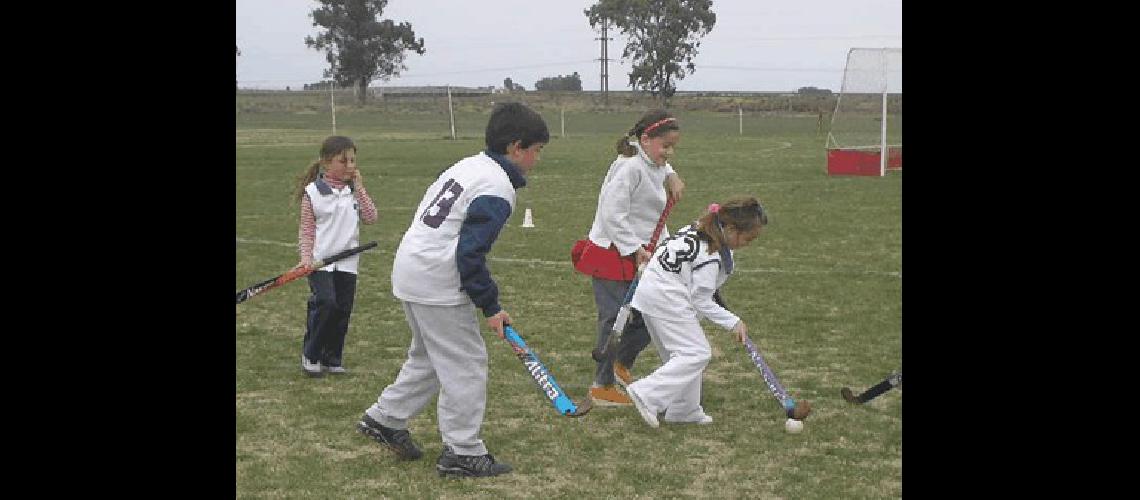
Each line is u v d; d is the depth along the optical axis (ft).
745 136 146.92
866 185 68.74
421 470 17.21
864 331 26.84
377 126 186.50
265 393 21.57
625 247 20.68
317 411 20.34
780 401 19.01
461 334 16.69
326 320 22.54
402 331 27.25
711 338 26.27
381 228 47.88
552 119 213.46
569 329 27.43
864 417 19.85
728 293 31.76
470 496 16.10
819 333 26.68
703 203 58.90
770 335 26.53
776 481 16.69
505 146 16.55
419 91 298.56
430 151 110.11
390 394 17.52
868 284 33.09
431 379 17.43
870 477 16.78
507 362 24.07
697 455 17.93
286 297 31.24
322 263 21.90
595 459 17.75
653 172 20.88
